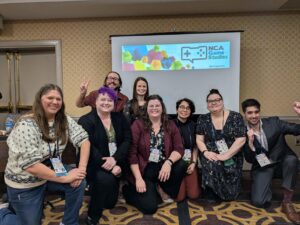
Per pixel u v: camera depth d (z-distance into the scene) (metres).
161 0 3.30
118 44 3.80
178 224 2.12
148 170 2.42
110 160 2.15
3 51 4.25
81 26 3.98
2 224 1.80
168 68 3.79
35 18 3.97
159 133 2.46
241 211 2.35
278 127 2.46
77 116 4.07
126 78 3.83
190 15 3.87
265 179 2.46
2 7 3.45
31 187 1.75
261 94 3.90
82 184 1.86
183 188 2.55
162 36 3.76
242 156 2.57
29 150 1.64
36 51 4.25
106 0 3.24
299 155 3.79
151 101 2.42
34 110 1.75
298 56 3.83
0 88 4.31
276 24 3.81
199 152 2.72
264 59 3.86
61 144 1.84
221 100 2.56
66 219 1.90
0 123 3.31
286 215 2.26
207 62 3.73
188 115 2.71
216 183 2.45
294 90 3.88
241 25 3.85
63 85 4.07
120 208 2.42
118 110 2.89
